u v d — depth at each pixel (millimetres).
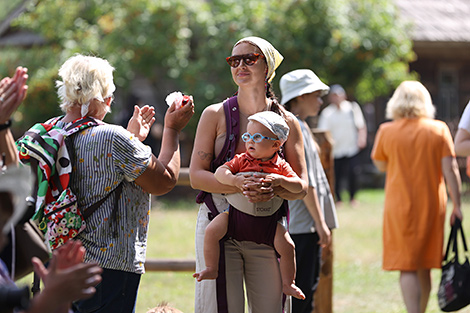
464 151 9562
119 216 6496
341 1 27047
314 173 9023
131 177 6469
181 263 10586
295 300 8859
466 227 19906
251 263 6883
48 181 6223
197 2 26734
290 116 7016
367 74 27625
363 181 33750
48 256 5441
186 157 27094
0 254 4789
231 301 6797
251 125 6504
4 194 4207
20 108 25547
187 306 11641
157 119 27781
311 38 26953
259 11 26547
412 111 10320
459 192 10133
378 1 28234
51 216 6262
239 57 6828
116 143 6391
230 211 6664
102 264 6375
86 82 6535
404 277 10188
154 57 26047
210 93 25781
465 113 9625
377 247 17250
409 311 10109
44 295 4078
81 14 26984
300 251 8781
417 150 10195
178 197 27188
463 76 35938
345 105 24859
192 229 19234
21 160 6195
